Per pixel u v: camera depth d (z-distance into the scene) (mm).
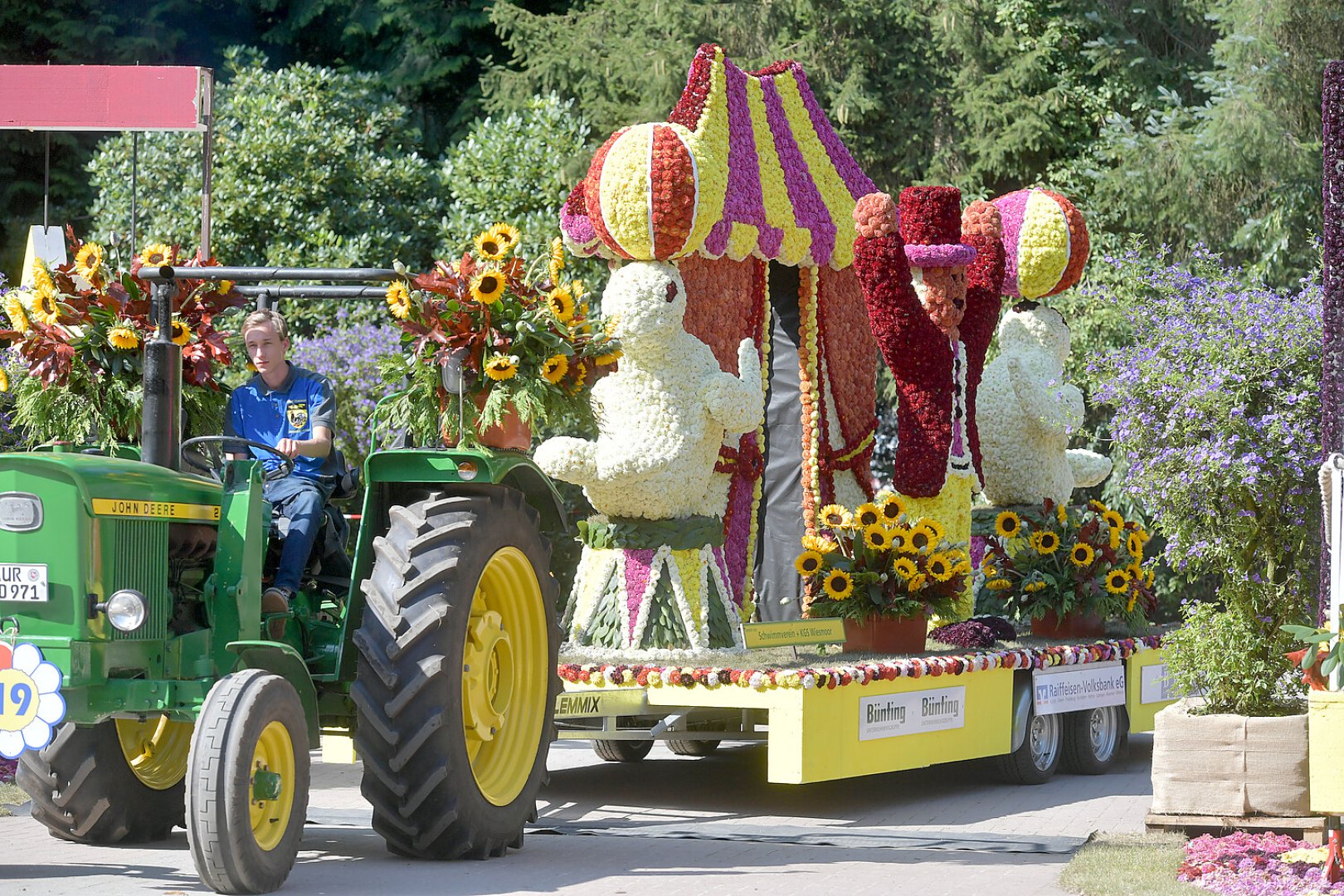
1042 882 14141
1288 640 16406
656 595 20484
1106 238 40062
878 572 21047
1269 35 38219
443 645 14180
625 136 20406
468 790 14430
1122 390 18531
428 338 16094
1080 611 23844
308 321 41438
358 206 44219
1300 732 15758
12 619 12625
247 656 13578
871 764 18375
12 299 16250
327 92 45656
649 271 20281
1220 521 17812
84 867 14172
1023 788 21203
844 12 44812
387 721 14000
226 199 42188
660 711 18594
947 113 45062
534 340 16344
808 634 19641
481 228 41969
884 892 13594
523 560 15883
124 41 54656
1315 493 17547
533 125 43031
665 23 45562
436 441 16578
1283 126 38438
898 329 23234
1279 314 18328
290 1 56500
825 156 24641
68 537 12602
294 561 14680
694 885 13766
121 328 15742
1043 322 26859
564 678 18578
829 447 24641
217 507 14078
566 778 21250
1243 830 15914
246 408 16094
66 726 14898
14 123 16344
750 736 19344
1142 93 42781
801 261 23688
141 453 14016
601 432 20609
